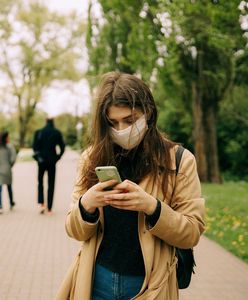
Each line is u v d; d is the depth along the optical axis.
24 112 60.91
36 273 6.54
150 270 2.23
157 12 11.41
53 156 11.24
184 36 12.62
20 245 8.23
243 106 28.23
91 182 2.34
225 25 9.51
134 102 2.18
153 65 18.08
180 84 20.81
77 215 2.24
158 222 2.16
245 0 8.55
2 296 5.57
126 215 2.28
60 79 56.28
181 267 2.42
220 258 7.46
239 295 5.68
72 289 2.38
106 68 24.19
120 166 2.36
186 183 2.33
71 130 73.12
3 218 10.98
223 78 20.44
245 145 31.91
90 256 2.32
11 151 12.02
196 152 22.11
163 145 2.34
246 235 8.93
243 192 17.30
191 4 9.85
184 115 28.56
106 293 2.30
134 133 2.21
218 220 10.76
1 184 11.82
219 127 31.55
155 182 2.32
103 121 2.26
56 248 8.04
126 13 16.80
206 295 5.67
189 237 2.24
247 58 19.55
